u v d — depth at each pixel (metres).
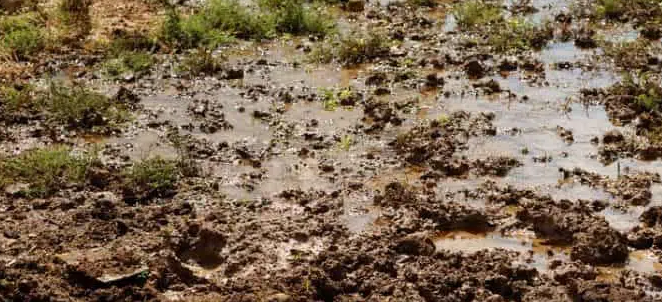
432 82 10.95
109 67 11.40
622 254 7.67
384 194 8.59
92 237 7.94
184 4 13.60
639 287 7.24
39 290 7.08
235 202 8.49
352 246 7.73
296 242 7.87
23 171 8.98
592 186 8.77
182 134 9.84
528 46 11.97
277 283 7.24
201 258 7.73
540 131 9.80
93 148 9.58
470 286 7.16
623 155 9.32
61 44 12.09
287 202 8.52
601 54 11.74
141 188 8.70
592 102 10.43
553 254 7.75
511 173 9.01
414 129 9.77
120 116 10.19
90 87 10.95
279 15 12.88
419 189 8.70
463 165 9.05
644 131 9.72
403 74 11.16
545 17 13.02
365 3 13.80
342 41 12.12
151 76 11.29
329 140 9.67
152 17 13.07
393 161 9.24
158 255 7.57
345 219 8.24
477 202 8.53
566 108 10.31
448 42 12.20
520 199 8.52
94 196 8.66
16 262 7.41
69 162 9.09
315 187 8.77
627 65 11.34
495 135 9.73
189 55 11.77
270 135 9.80
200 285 7.31
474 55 11.68
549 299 7.08
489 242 7.96
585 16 13.01
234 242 7.84
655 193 8.65
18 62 11.62
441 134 9.70
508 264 7.43
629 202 8.48
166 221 8.19
